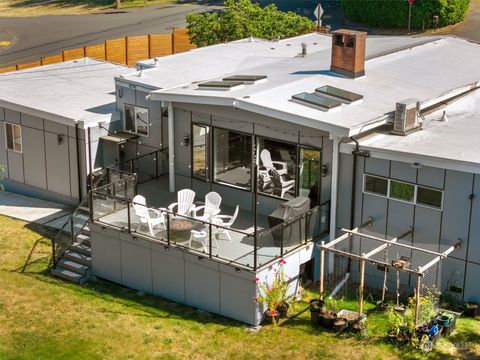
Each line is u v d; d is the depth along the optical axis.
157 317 20.48
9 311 20.73
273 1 60.09
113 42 43.44
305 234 21.23
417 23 48.75
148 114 26.84
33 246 24.77
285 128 22.08
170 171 25.00
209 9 61.94
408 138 21.53
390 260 20.77
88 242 23.97
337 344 18.53
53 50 53.38
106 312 20.73
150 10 64.12
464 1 48.78
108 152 27.44
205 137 23.94
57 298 21.56
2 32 60.38
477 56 29.39
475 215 19.53
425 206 20.22
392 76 25.53
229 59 30.77
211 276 20.41
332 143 21.34
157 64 29.41
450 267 20.20
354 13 51.88
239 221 22.78
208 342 19.09
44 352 18.69
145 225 21.98
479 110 24.72
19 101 28.59
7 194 29.17
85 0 72.00
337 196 21.59
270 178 22.94
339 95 22.69
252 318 19.83
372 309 20.17
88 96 29.83
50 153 27.75
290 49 33.06
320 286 19.92
